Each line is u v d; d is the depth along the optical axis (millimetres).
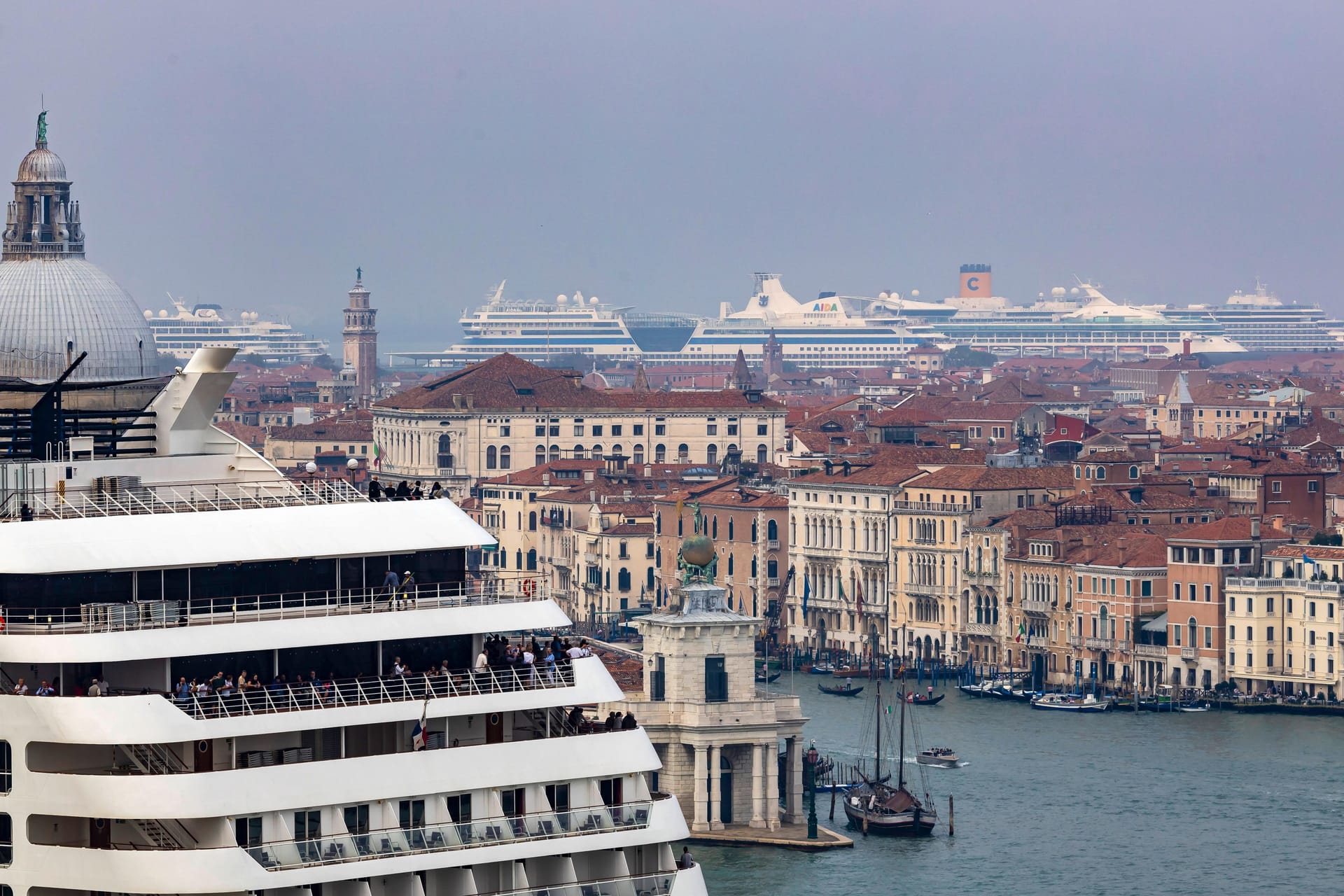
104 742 130250
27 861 131375
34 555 134250
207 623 136750
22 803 131375
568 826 141500
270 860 132500
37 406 153875
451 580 145500
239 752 135875
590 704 143875
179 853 130375
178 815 130500
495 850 138500
